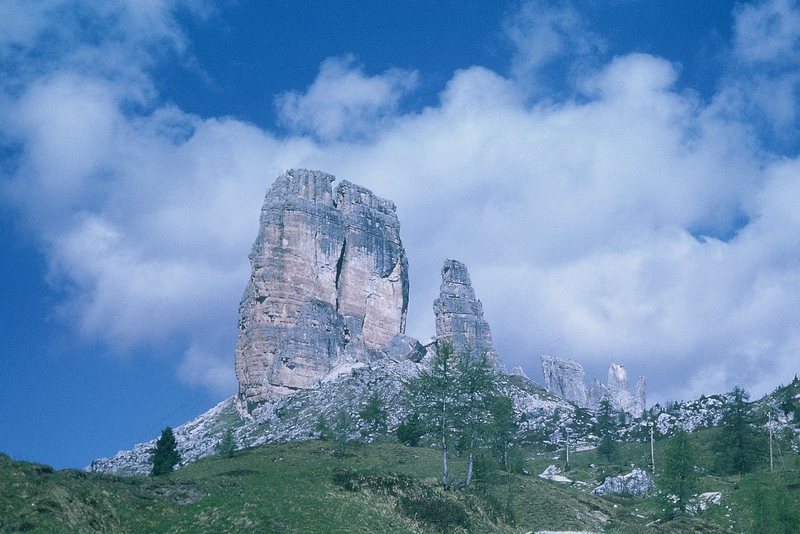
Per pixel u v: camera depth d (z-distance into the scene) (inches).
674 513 4104.3
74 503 2370.8
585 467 6181.1
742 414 5905.5
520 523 3452.3
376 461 4416.8
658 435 7573.8
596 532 3420.3
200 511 2669.8
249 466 4141.2
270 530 2544.3
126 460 7839.6
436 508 3105.3
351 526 2701.8
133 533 2426.2
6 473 2381.9
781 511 3782.0
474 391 3902.6
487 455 4087.1
